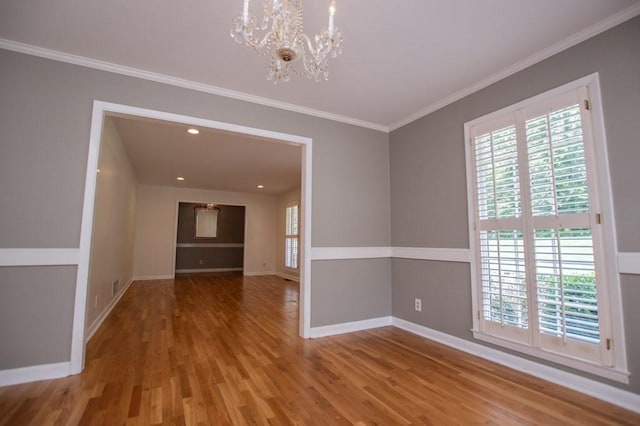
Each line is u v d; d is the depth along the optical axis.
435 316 3.17
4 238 2.16
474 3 1.85
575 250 2.12
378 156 3.81
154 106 2.66
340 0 1.81
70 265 2.31
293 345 2.99
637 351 1.85
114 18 1.99
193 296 5.53
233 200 8.57
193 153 4.92
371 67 2.55
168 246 7.81
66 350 2.27
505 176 2.57
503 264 2.55
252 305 4.81
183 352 2.77
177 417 1.75
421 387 2.14
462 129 2.98
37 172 2.27
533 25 2.05
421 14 1.94
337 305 3.41
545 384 2.18
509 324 2.49
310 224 3.31
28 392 2.01
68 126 2.37
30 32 2.13
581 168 2.11
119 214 4.60
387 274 3.76
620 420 1.75
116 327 3.54
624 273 1.91
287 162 5.45
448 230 3.07
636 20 1.91
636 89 1.90
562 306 2.16
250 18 1.59
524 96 2.47
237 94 2.99
